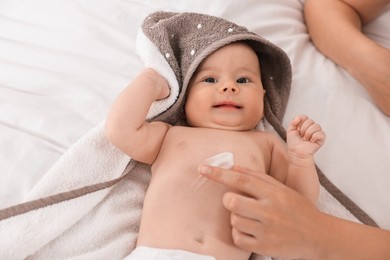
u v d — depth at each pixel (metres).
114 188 0.86
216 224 0.77
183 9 1.12
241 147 0.86
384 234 0.77
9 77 0.99
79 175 0.84
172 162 0.83
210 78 0.90
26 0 1.14
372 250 0.74
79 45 1.05
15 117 0.92
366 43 1.05
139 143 0.82
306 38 1.19
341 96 1.05
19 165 0.85
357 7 1.18
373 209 0.90
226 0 1.13
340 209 0.90
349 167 0.95
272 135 0.93
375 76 1.02
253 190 0.72
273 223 0.71
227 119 0.88
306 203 0.76
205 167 0.71
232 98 0.87
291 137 0.84
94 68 1.01
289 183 0.84
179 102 0.91
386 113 1.04
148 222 0.78
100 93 0.97
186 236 0.75
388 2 1.18
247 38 0.93
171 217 0.77
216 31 0.93
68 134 0.90
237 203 0.70
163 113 0.92
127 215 0.83
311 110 1.03
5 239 0.74
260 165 0.86
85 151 0.84
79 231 0.80
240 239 0.72
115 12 1.11
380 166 0.95
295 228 0.72
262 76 1.03
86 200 0.80
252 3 1.16
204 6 1.12
